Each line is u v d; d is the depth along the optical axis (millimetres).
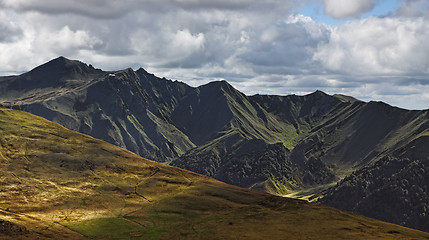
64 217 161875
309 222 172000
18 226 137625
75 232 146875
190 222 168875
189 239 149500
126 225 161250
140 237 149750
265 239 149125
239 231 158500
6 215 149500
